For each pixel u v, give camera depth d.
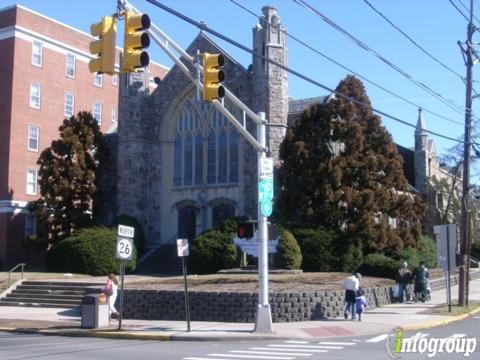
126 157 41.56
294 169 33.94
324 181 32.78
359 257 32.59
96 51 12.21
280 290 22.77
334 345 15.78
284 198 33.72
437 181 52.38
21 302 28.77
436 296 31.12
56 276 33.69
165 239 41.62
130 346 15.80
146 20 12.06
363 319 21.64
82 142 41.97
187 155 41.91
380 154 34.50
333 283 25.50
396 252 34.00
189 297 22.50
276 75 37.56
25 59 46.62
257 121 17.98
